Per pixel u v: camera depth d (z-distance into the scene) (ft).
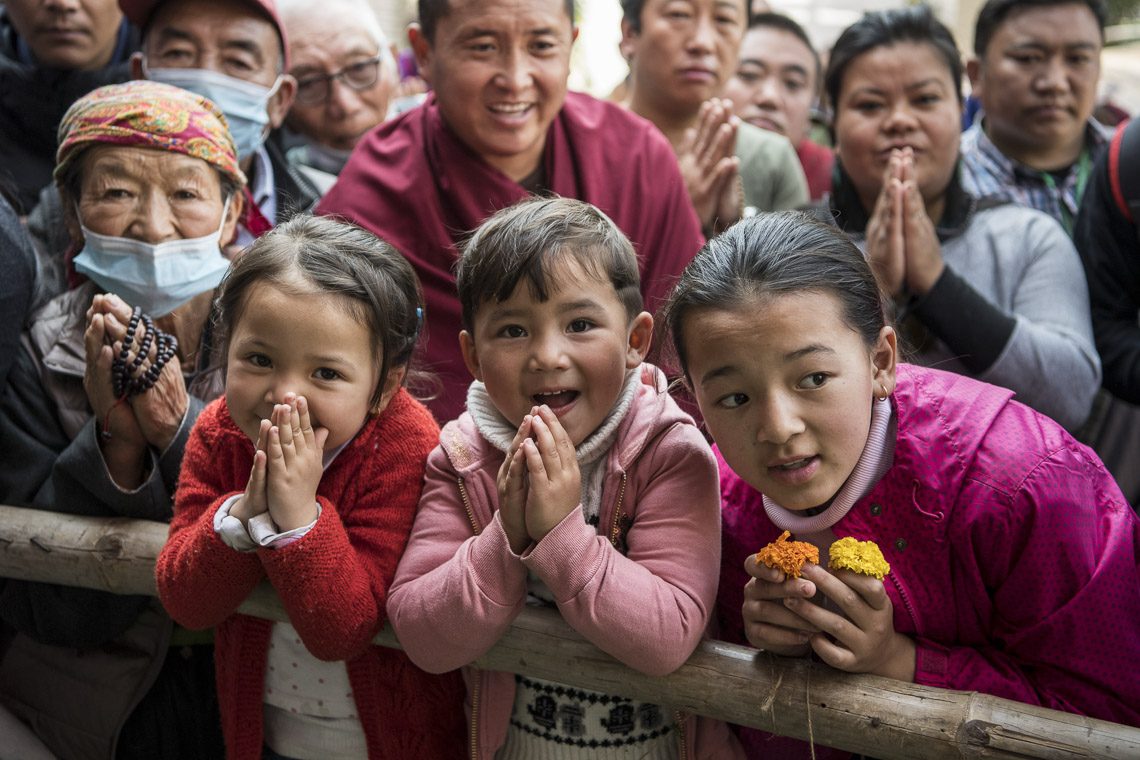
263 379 4.14
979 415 4.01
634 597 3.75
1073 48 7.63
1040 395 6.19
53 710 5.39
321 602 4.01
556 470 3.73
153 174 5.42
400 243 6.52
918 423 3.99
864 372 3.69
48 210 6.32
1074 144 8.02
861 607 3.66
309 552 3.98
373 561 4.31
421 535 4.29
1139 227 6.49
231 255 5.90
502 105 6.28
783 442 3.55
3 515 5.08
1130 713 3.88
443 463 4.40
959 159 7.10
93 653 5.30
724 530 4.39
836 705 3.68
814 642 3.70
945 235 6.89
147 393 4.89
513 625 4.08
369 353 4.21
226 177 5.77
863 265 3.83
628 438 4.18
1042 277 6.58
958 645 4.05
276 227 4.44
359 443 4.42
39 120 7.79
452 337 6.43
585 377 4.00
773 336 3.52
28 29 7.68
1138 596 3.98
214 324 5.35
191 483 4.54
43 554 4.93
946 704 3.58
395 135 6.89
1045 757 3.40
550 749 4.36
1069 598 3.84
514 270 3.92
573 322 3.99
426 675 4.53
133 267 5.44
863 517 3.94
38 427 5.32
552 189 6.73
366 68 8.79
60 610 5.19
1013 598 3.88
